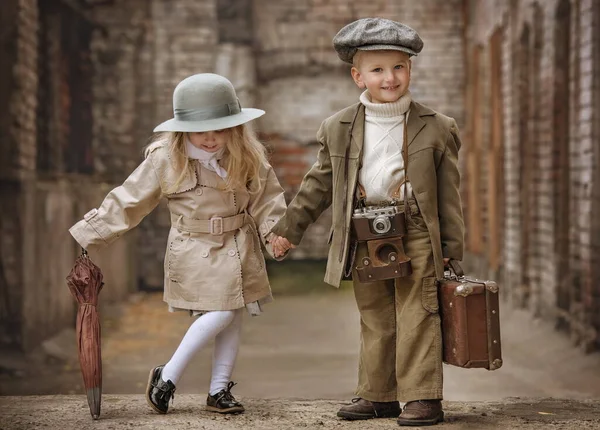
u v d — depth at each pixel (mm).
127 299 17984
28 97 12203
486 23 18094
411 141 4809
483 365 4668
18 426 4844
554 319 12422
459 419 5004
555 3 12656
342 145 4918
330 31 23609
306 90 24047
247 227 5164
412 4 22469
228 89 4973
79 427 4785
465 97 21859
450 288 4727
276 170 24000
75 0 17922
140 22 20047
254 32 23609
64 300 13516
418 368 4762
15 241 11602
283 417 5059
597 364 10258
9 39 11758
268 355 11969
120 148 19812
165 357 12000
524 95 14641
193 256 5023
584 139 11078
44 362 11461
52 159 16609
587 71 11031
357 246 4906
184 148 5012
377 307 4977
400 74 4793
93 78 19844
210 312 5023
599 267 10820
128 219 5039
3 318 11547
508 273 15305
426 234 4805
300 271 22547
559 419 5066
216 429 4715
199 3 20578
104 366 11305
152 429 4711
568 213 12609
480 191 18906
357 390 5035
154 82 20438
